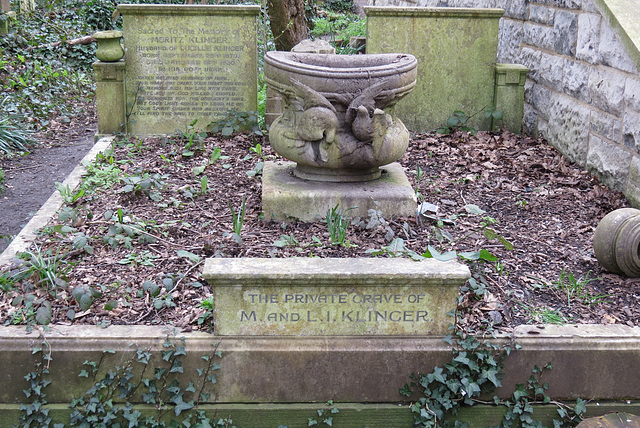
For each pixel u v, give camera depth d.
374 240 4.61
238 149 6.94
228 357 3.39
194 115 7.55
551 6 7.18
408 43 7.62
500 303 3.80
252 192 5.59
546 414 3.46
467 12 7.51
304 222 4.93
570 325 3.59
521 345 3.43
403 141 5.08
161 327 3.50
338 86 4.76
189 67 7.41
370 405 3.46
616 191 5.79
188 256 4.22
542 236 4.89
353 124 4.81
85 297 3.59
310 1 14.91
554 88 7.14
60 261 4.23
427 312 3.46
